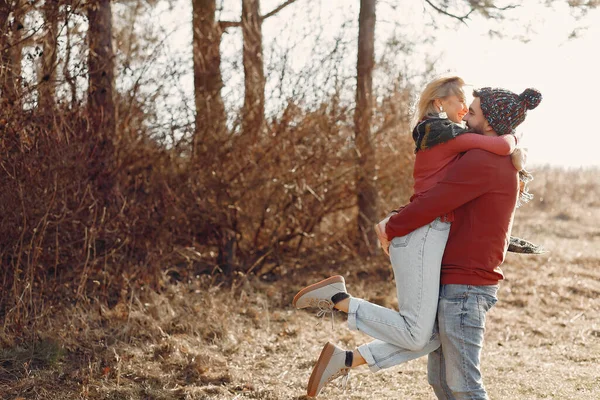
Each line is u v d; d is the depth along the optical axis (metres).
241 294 6.61
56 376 4.21
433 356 3.38
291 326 6.02
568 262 9.46
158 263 6.37
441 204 2.99
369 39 8.13
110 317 5.35
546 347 5.70
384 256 8.32
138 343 4.95
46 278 5.60
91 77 6.29
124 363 4.54
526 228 12.66
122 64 6.65
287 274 7.96
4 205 5.25
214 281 7.24
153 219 6.79
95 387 4.08
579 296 7.77
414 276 3.07
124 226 6.23
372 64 8.14
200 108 7.24
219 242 7.68
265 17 8.39
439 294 3.09
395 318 3.11
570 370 4.78
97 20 6.36
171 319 5.49
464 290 3.02
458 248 3.05
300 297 3.32
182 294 6.20
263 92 7.48
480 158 2.99
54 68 5.46
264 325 5.99
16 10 5.26
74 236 5.86
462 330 3.02
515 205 3.11
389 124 8.19
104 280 5.71
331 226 8.75
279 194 7.70
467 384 3.03
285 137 7.53
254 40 7.69
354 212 8.77
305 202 7.98
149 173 6.98
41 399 3.85
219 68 7.40
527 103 3.12
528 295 7.72
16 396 3.88
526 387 4.32
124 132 6.74
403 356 3.18
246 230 7.89
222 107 7.39
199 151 7.26
